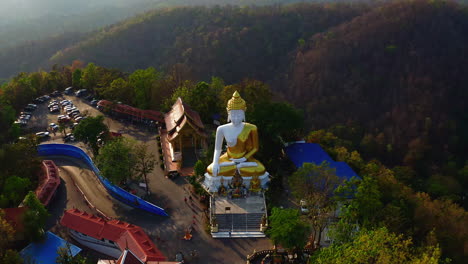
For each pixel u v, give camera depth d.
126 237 48.19
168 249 50.56
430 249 38.06
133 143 64.75
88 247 52.25
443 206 57.06
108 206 60.38
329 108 143.62
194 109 87.06
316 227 53.00
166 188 64.19
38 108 105.69
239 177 58.75
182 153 74.88
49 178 64.12
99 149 68.06
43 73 122.81
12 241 48.44
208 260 48.78
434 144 122.69
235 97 58.09
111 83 99.06
